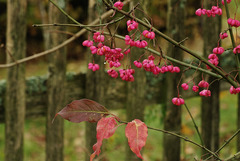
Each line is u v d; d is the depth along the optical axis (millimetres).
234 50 1216
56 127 2449
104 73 2500
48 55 2391
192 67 1267
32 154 3557
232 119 4273
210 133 2877
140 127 984
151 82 2709
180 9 2510
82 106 1051
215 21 2617
